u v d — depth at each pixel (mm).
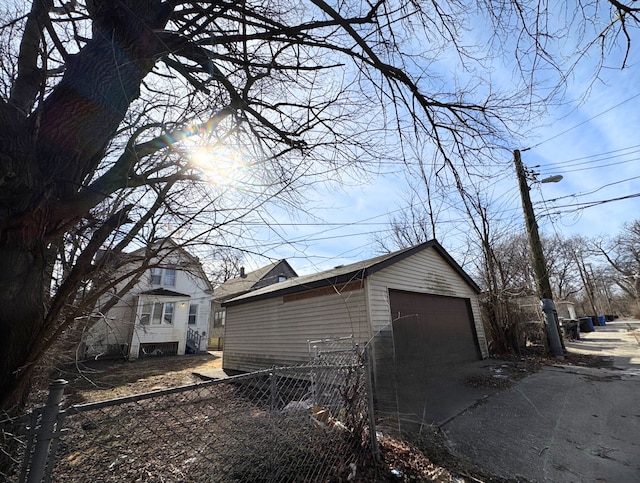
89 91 1921
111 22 2039
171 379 9141
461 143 3475
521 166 8469
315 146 3588
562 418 4184
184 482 2541
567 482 2717
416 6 2713
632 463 2982
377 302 6609
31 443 1477
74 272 2006
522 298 10812
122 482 2432
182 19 2684
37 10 1933
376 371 5680
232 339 10844
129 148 2348
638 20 2318
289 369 2727
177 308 16547
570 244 26859
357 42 2756
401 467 2842
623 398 4887
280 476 2494
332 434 2883
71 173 1854
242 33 2922
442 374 6820
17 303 1545
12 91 2084
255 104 3336
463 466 2977
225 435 2650
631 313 35812
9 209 1541
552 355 9109
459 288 9914
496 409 4590
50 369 3623
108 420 2115
